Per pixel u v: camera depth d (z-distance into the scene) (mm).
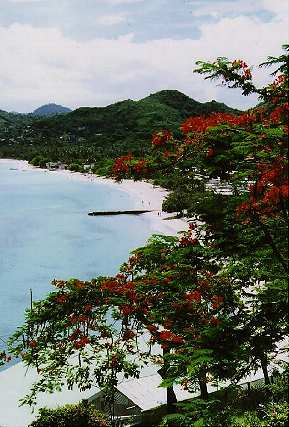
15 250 81438
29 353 19078
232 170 10289
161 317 15828
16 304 54938
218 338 10438
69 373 18984
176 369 10258
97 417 19625
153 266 18594
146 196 143000
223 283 13555
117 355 18547
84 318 17594
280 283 10555
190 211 11383
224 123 10680
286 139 9422
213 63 10008
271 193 9820
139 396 24156
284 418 15438
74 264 73188
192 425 8922
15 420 26375
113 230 97062
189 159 10727
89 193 156000
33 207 127562
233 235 11102
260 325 10930
